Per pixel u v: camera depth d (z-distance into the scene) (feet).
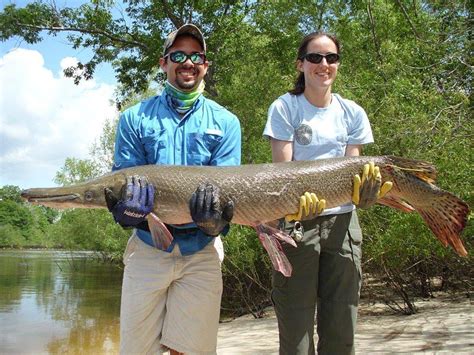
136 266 6.04
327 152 6.37
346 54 19.57
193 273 6.01
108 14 28.94
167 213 5.86
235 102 19.38
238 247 15.43
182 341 5.96
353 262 6.20
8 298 23.82
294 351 6.09
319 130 6.32
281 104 6.45
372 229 12.35
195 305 5.99
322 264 6.26
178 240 6.01
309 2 23.17
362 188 6.08
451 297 14.69
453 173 10.44
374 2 21.18
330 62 6.25
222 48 26.21
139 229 6.06
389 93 12.64
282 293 6.17
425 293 15.21
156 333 6.10
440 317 11.41
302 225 6.15
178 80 6.21
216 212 5.44
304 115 6.37
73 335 15.80
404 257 12.16
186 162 6.17
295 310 6.11
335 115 6.44
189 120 6.24
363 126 6.51
